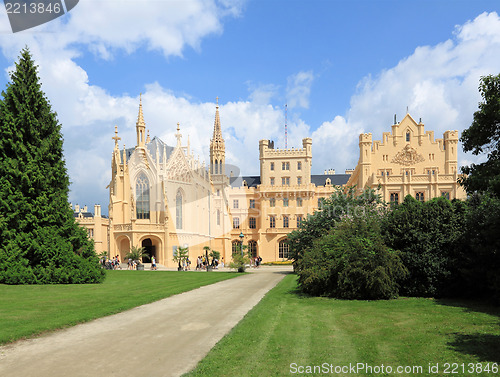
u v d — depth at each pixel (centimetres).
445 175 6291
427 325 1441
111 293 2278
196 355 1070
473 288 2133
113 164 7256
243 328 1352
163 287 2673
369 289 2125
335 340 1207
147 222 6869
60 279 2781
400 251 2269
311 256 2491
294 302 2011
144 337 1268
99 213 7706
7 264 2650
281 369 938
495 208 1964
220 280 3341
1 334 1232
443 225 2252
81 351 1104
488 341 1210
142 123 7231
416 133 7088
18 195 2820
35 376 903
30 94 3041
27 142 2980
